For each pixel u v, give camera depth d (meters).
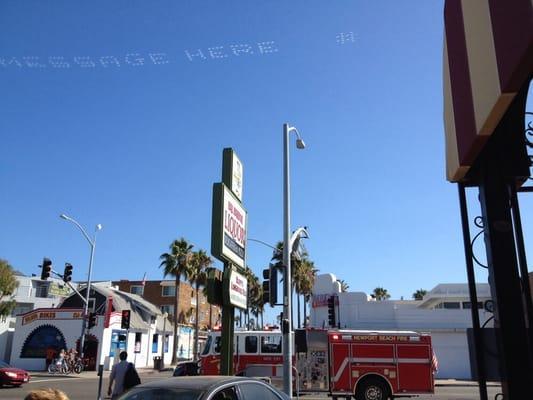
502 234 4.94
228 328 12.16
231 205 12.30
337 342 17.86
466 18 4.61
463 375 38.84
